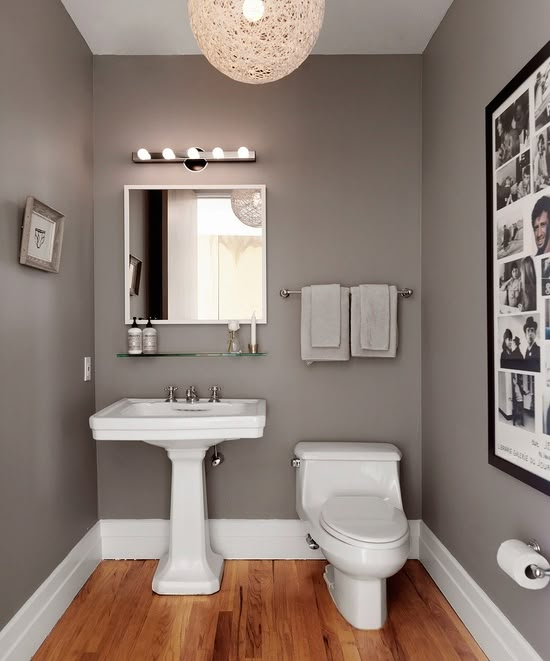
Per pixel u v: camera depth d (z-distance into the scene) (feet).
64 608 6.85
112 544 8.52
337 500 7.27
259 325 8.57
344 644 6.08
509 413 5.41
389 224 8.57
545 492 4.67
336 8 7.35
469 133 6.60
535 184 4.86
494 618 5.73
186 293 8.50
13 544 5.64
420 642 6.14
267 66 5.33
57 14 7.04
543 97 4.71
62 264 7.20
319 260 8.58
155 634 6.31
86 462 8.07
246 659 5.82
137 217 8.51
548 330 4.65
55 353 6.93
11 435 5.66
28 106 6.14
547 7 4.74
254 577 7.82
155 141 8.57
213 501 8.58
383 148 8.58
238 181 8.59
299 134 8.59
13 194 5.75
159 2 7.26
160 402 8.24
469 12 6.59
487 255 5.90
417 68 8.59
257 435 6.90
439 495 7.70
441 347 7.63
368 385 8.58
